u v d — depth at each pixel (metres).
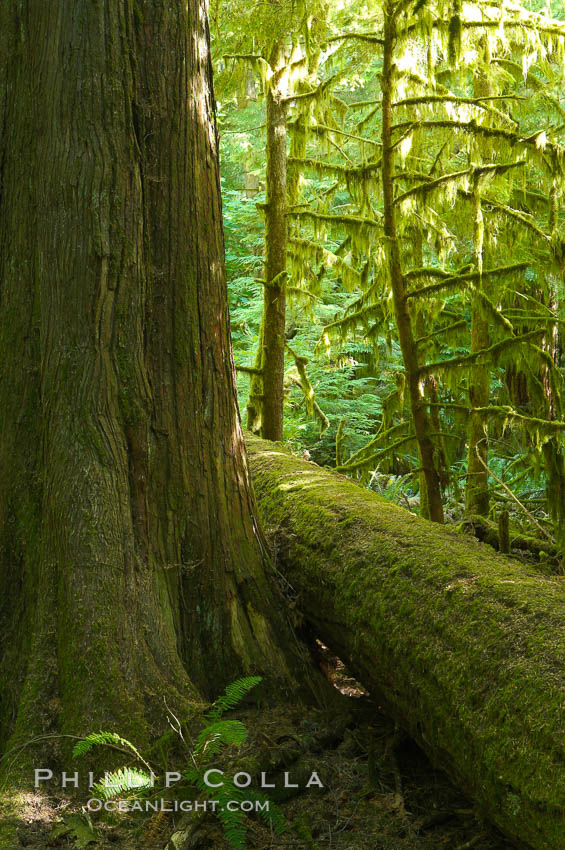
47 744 2.96
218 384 3.68
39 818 2.69
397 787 3.04
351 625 3.41
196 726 3.08
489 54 6.16
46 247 3.35
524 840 2.34
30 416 3.46
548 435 5.15
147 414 3.42
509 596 2.81
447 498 8.23
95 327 3.31
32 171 3.46
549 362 5.50
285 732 3.25
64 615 3.15
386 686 3.24
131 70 3.38
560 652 2.45
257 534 3.84
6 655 3.34
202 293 3.60
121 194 3.34
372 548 3.52
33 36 3.45
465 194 5.82
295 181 6.96
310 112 6.26
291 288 7.20
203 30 3.67
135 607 3.24
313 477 4.85
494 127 5.87
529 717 2.35
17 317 3.49
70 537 3.21
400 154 5.41
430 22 5.18
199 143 3.60
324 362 10.24
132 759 2.91
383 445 5.96
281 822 2.69
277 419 6.98
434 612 2.96
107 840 2.62
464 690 2.64
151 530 3.41
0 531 3.45
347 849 2.67
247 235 12.26
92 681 3.03
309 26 6.12
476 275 5.31
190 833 2.60
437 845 2.71
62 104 3.31
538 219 7.03
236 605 3.61
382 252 5.43
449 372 5.38
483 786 2.50
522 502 6.34
